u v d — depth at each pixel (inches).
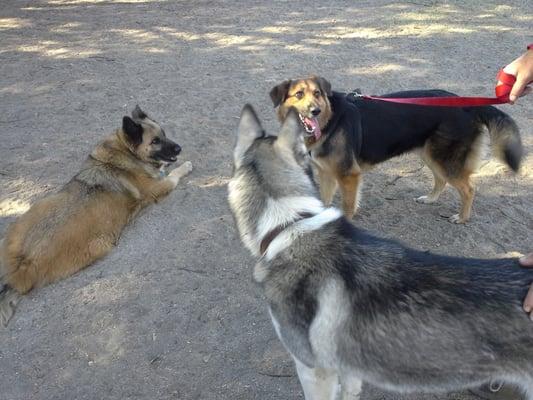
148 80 140.3
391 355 42.2
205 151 106.3
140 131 90.0
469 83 133.6
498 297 40.1
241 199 47.7
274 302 46.2
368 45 163.6
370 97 84.1
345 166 81.6
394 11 199.0
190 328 66.5
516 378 41.5
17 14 206.4
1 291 71.7
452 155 81.8
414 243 80.6
